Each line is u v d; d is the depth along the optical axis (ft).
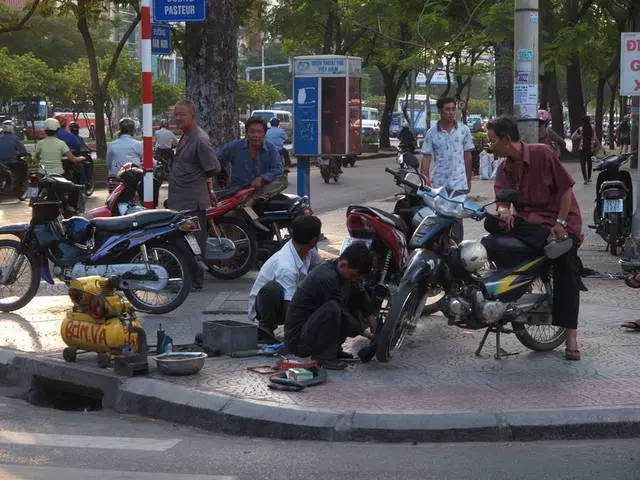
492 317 22.33
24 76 167.43
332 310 21.84
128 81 185.68
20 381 23.31
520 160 22.86
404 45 108.37
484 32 76.48
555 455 17.06
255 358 23.24
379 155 143.95
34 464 16.70
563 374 21.68
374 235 24.70
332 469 16.39
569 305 22.70
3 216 61.16
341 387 20.51
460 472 16.15
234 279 35.65
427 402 19.29
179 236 29.22
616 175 40.83
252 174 35.70
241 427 18.83
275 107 231.71
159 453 17.44
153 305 29.81
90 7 95.55
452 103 32.73
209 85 45.29
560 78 181.27
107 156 52.70
